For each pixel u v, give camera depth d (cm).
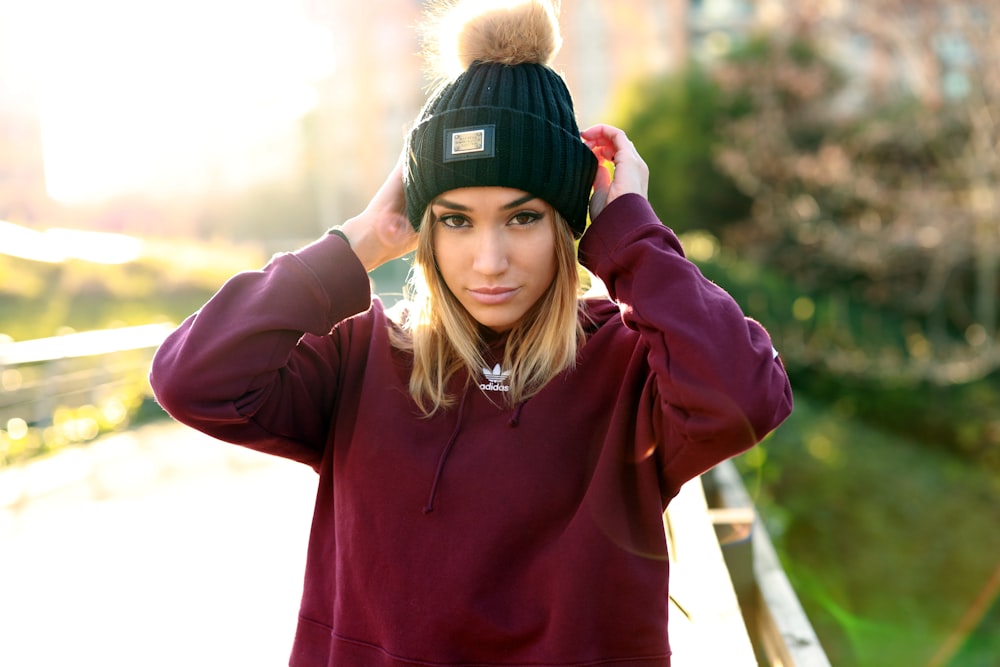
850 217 1141
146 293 1451
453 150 147
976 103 934
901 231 993
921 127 1022
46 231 1580
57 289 1312
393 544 148
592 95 3152
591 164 156
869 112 1209
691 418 138
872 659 689
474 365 154
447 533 147
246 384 152
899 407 1024
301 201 3447
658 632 143
